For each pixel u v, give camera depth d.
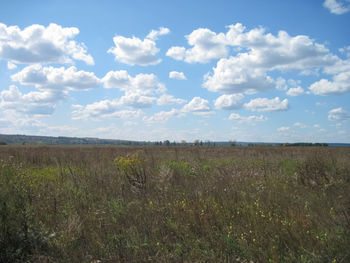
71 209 4.56
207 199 4.83
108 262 2.94
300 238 3.20
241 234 3.30
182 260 2.92
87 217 4.14
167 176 6.78
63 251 3.11
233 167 8.89
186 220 3.88
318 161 6.80
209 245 3.24
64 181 6.67
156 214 4.14
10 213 3.25
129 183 6.18
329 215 3.95
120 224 3.90
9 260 2.88
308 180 6.19
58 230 3.66
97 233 3.57
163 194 5.32
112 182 6.46
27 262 2.90
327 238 3.18
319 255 2.82
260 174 7.46
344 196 4.92
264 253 2.95
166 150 18.92
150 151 17.05
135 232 3.60
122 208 4.58
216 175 7.61
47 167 9.92
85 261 2.93
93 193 5.57
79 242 3.37
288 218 3.88
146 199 5.10
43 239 3.27
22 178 5.16
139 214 4.19
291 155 13.65
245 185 6.08
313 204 4.60
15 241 3.08
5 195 3.45
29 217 3.47
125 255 3.03
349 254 2.80
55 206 4.45
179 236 3.48
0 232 3.04
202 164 10.77
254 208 4.39
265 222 3.73
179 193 5.38
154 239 3.42
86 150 18.19
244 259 2.91
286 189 5.74
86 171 8.18
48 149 18.47
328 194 5.27
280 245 3.16
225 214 4.09
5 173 4.27
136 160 8.34
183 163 10.16
